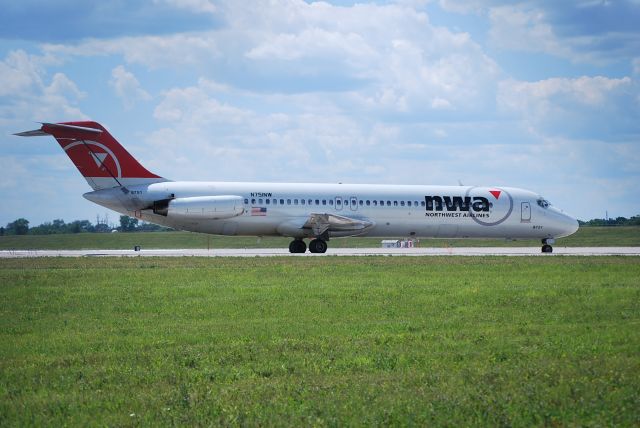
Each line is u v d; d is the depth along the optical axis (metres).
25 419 18.25
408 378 21.70
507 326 30.30
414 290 41.69
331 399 19.70
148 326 30.92
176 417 18.39
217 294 40.34
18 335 29.31
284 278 48.81
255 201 77.88
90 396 20.25
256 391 20.56
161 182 76.75
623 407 18.66
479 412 18.44
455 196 85.06
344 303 36.78
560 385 20.61
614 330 28.92
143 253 86.00
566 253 85.56
